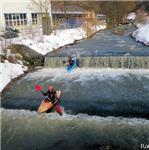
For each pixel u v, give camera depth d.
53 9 42.19
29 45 21.66
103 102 13.05
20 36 25.44
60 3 42.53
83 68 19.27
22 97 14.26
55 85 15.86
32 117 11.88
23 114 12.26
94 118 11.48
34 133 10.44
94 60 19.30
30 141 9.91
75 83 16.03
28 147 9.55
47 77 17.56
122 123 10.89
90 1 44.38
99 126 10.71
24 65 19.27
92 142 9.60
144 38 25.14
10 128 10.89
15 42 21.58
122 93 14.02
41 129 10.73
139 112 11.84
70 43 27.38
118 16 44.19
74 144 9.56
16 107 13.12
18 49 20.23
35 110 12.72
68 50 23.50
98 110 12.25
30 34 26.11
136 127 10.50
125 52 20.83
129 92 14.11
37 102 13.60
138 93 13.93
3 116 12.09
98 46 24.81
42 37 25.14
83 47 24.75
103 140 9.69
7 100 13.94
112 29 40.00
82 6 48.97
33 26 31.58
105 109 12.31
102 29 40.75
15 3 29.58
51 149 9.37
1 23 28.50
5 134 10.43
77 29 34.47
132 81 15.79
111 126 10.66
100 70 18.53
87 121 11.21
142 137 9.76
